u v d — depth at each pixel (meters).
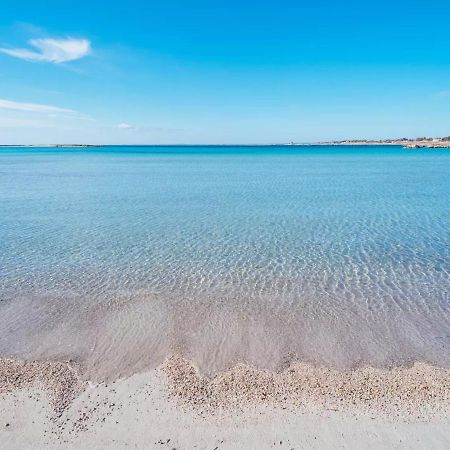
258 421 6.61
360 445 6.07
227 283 12.79
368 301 11.41
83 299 11.66
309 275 13.45
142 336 9.59
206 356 8.71
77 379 7.89
